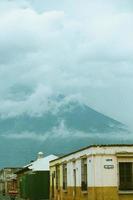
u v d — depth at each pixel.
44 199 65.31
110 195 39.41
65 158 51.22
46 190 65.50
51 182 60.56
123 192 39.47
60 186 53.75
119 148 39.97
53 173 59.06
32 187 66.44
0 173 143.50
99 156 39.81
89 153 40.88
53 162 59.03
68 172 49.53
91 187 40.28
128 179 39.78
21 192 82.25
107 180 39.59
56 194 56.19
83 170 43.28
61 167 53.31
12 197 73.75
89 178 40.97
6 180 130.00
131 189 39.62
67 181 49.97
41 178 65.75
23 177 78.38
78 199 45.00
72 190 47.50
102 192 39.41
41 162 83.31
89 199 40.81
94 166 39.75
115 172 39.69
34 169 81.94
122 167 39.84
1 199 77.12
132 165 39.88
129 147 40.03
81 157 43.62
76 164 45.94
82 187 43.28
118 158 39.81
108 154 39.88
